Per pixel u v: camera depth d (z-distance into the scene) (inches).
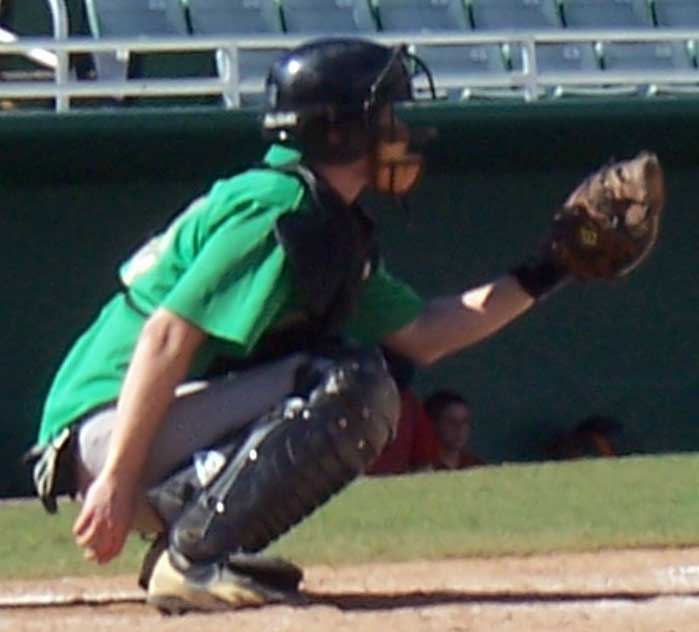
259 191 624.4
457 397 1660.9
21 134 1759.4
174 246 639.8
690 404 1877.5
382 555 866.1
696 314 1878.7
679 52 2132.1
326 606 655.1
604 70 2028.8
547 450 1845.5
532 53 1867.6
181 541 639.8
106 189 1801.2
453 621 622.2
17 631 641.6
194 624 620.4
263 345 639.8
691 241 1877.5
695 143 1862.7
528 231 1860.2
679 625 609.3
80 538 614.5
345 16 2057.1
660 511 1026.7
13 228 1793.8
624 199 658.8
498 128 1822.1
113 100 1989.4
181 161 1795.0
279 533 641.6
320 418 620.4
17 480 1790.1
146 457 621.6
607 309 1861.5
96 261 1803.6
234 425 634.2
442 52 2039.9
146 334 615.2
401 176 652.1
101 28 2011.6
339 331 653.3
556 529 948.0
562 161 1852.9
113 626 633.6
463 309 691.4
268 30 2042.3
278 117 641.6
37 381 1798.7
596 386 1861.5
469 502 1091.9
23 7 2164.1
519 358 1845.5
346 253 630.5
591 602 674.2
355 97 636.1
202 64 2042.3
